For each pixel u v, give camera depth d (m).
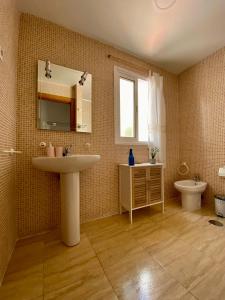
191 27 1.79
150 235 1.55
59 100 1.70
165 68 2.63
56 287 0.96
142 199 1.96
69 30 1.80
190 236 1.53
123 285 0.97
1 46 1.03
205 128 2.40
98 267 1.12
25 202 1.54
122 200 2.03
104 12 1.59
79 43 1.86
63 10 1.57
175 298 0.88
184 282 0.98
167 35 1.91
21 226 1.51
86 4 1.51
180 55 2.30
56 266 1.14
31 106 1.57
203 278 1.01
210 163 2.34
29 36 1.59
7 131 1.19
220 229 1.67
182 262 1.16
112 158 2.07
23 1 1.46
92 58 1.94
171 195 2.68
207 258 1.21
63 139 1.73
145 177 1.99
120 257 1.23
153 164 2.06
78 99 1.81
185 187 2.16
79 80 1.82
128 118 2.33
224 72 2.15
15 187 1.47
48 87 1.65
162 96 2.45
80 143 1.83
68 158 1.26
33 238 1.52
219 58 2.20
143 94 2.44
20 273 1.07
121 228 1.70
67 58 1.78
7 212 1.17
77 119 1.79
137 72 2.32
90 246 1.38
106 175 2.02
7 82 1.18
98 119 1.96
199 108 2.47
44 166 1.30
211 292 0.91
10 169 1.29
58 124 1.69
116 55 2.12
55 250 1.33
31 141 1.56
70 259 1.21
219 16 1.65
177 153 2.76
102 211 1.98
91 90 1.90
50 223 1.66
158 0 1.47
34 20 1.62
